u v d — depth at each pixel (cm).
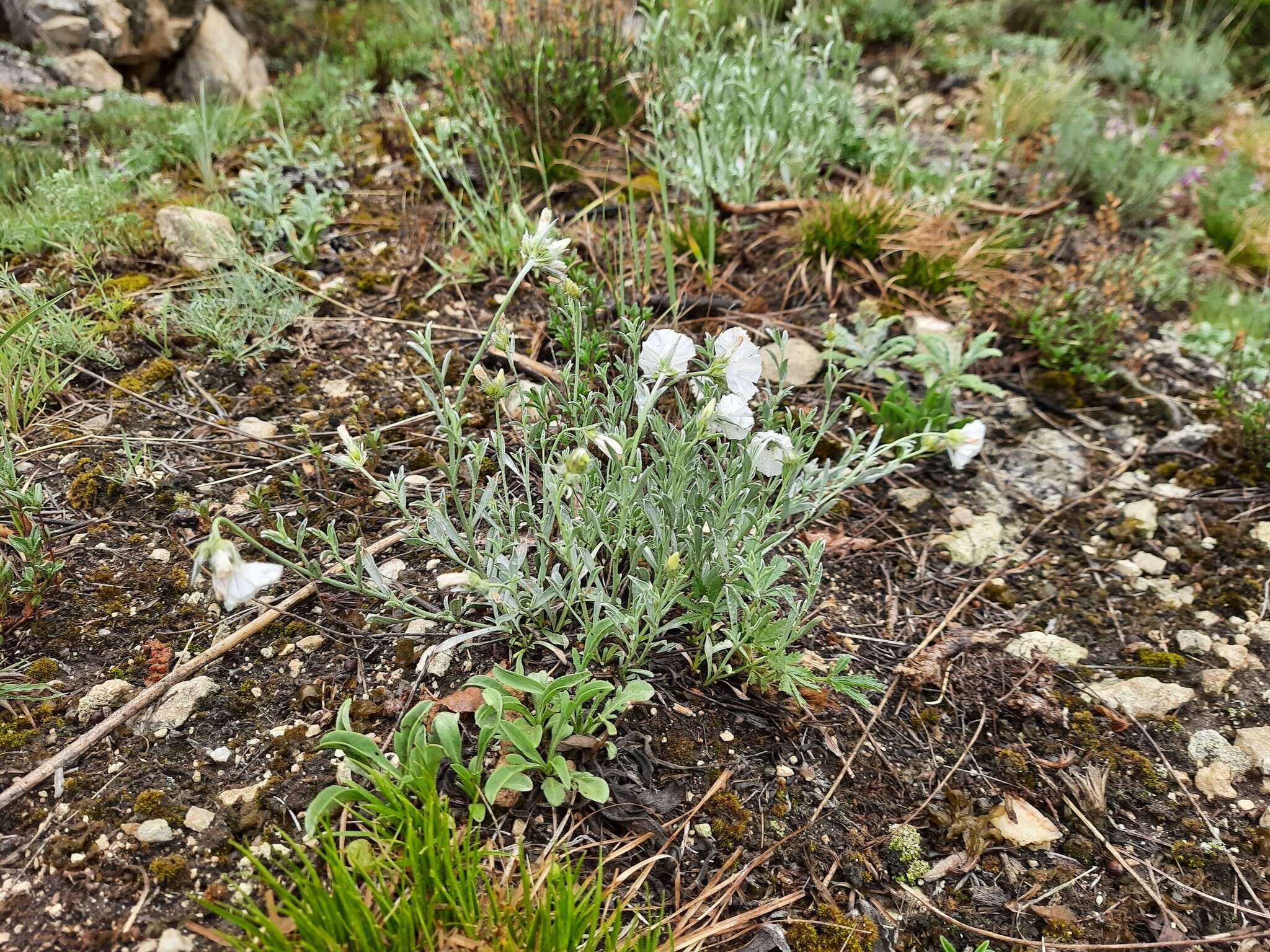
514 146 64
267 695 33
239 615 36
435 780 29
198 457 42
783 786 33
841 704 36
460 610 36
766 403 38
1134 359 56
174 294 52
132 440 43
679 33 65
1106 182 72
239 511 40
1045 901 31
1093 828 33
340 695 34
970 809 33
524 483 38
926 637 40
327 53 96
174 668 34
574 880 26
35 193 59
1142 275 60
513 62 64
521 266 56
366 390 48
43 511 39
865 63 95
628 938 26
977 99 85
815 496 39
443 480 43
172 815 29
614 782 32
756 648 34
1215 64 100
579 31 66
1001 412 52
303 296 54
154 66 86
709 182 60
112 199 57
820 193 65
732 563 34
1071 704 38
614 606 33
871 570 43
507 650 35
